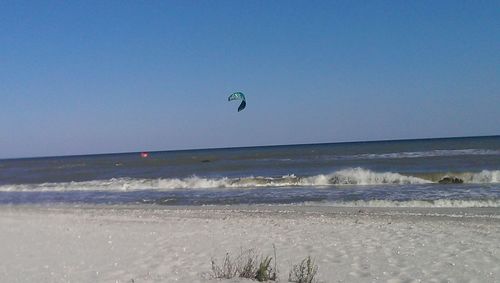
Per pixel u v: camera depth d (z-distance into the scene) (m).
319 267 7.33
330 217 13.07
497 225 10.95
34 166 69.00
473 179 22.25
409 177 22.61
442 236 9.71
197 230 11.38
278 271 7.07
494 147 59.06
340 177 23.36
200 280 6.61
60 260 8.46
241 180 24.73
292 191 21.02
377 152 58.25
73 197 23.11
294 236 10.20
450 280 6.36
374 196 18.11
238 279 6.48
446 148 61.59
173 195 21.73
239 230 11.20
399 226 11.16
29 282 7.07
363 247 8.81
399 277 6.60
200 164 48.97
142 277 7.03
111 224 12.96
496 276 6.50
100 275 7.26
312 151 76.38
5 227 13.24
